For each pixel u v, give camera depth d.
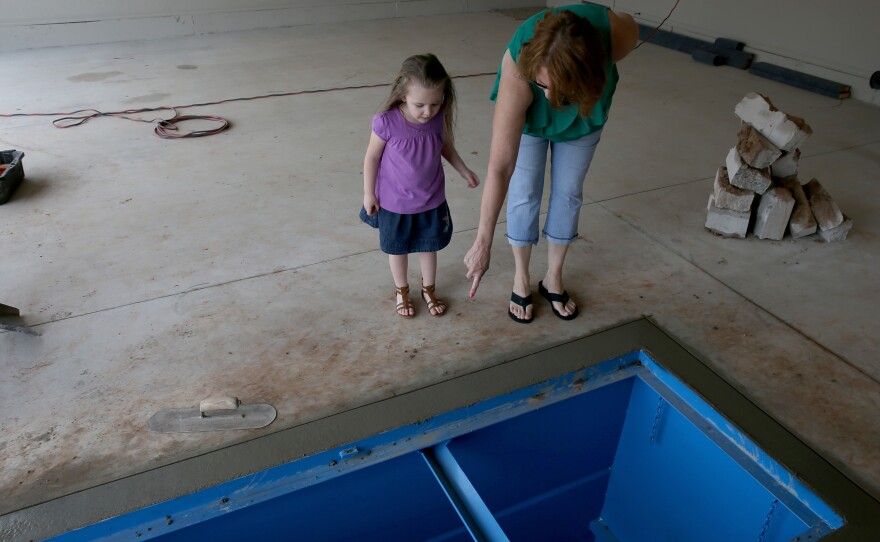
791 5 4.86
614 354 2.05
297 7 6.65
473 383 1.93
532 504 2.20
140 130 3.91
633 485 2.22
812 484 1.62
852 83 4.55
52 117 4.10
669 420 1.97
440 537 2.06
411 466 1.80
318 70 5.21
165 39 6.19
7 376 1.94
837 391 1.93
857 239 2.76
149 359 2.03
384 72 5.19
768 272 2.52
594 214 2.95
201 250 2.64
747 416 1.82
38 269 2.48
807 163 3.50
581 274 2.49
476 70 5.25
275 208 2.99
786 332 2.18
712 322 2.22
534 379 1.95
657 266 2.55
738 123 4.12
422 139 1.85
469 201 3.08
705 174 3.39
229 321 2.20
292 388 1.91
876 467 1.68
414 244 2.05
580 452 2.16
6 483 1.60
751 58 5.28
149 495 1.58
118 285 2.39
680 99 4.58
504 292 2.38
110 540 1.52
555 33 1.35
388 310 2.27
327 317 2.23
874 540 1.50
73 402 1.85
